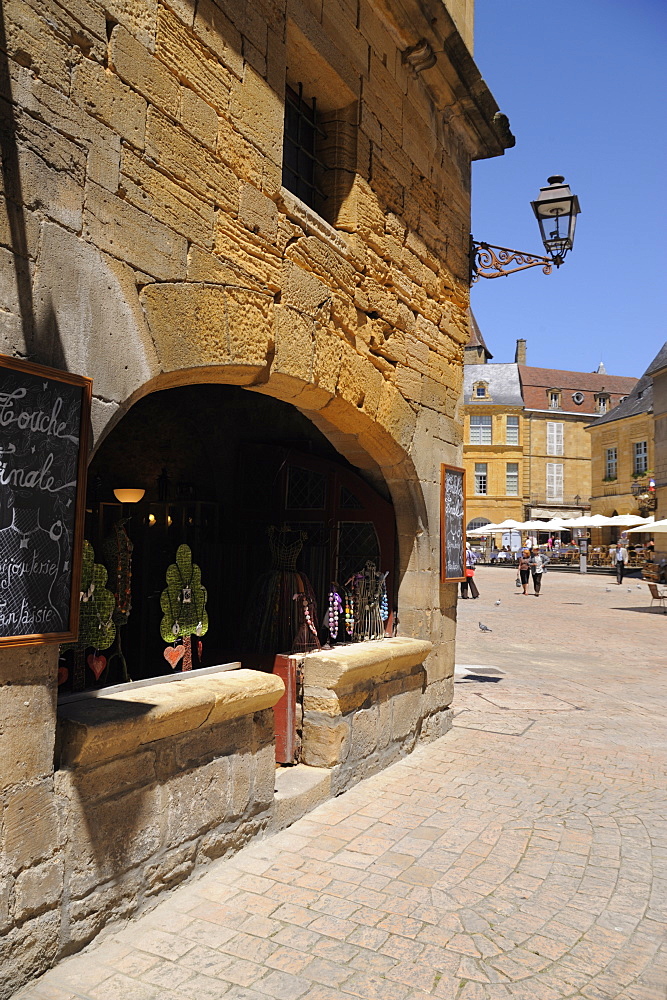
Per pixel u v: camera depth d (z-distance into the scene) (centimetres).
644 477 4100
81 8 276
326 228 452
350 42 482
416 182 589
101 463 639
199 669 400
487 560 4584
